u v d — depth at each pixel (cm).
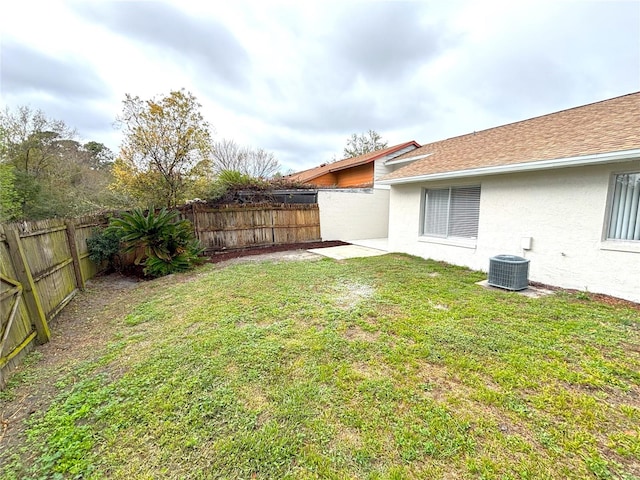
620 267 475
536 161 539
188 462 194
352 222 1361
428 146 1377
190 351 335
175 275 738
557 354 307
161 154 1080
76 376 306
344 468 184
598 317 404
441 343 335
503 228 639
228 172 1233
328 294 520
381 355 312
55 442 216
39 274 431
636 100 649
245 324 403
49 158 1372
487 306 448
